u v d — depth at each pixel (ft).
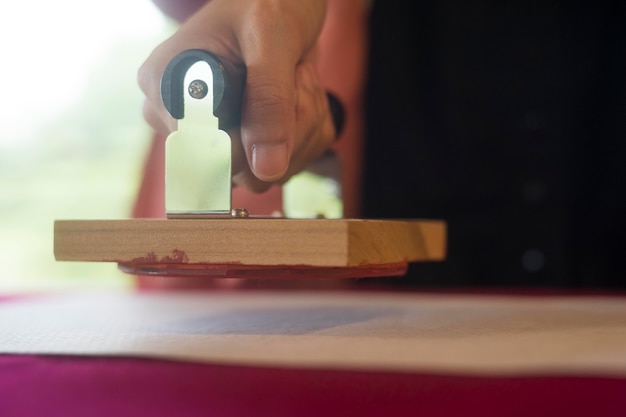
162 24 3.32
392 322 2.06
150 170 3.94
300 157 2.14
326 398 1.45
